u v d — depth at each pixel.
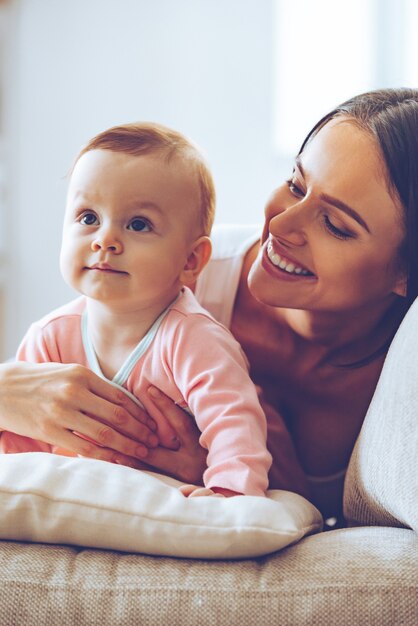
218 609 0.71
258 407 0.97
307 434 1.18
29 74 3.21
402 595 0.70
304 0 3.21
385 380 0.88
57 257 3.21
